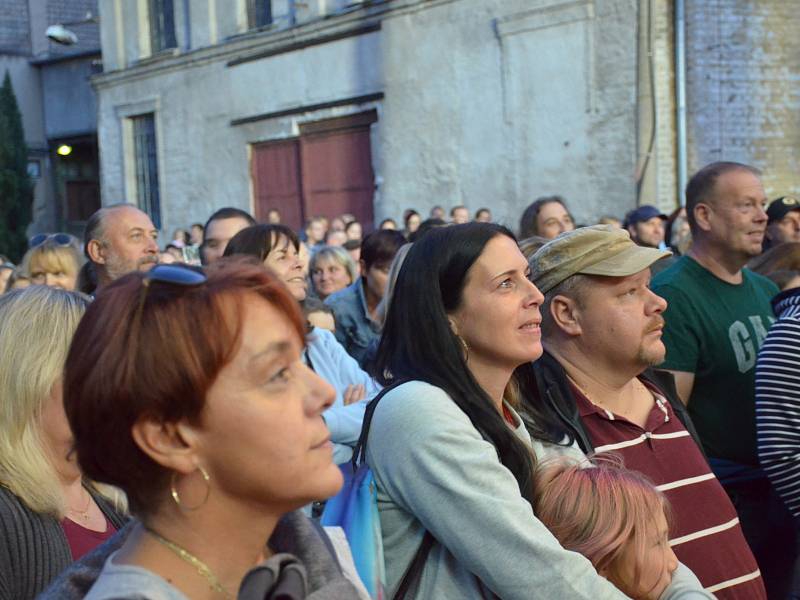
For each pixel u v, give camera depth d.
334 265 5.76
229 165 16.53
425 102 13.05
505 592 1.66
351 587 1.23
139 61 18.08
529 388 2.25
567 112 11.35
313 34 14.58
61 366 1.78
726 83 10.70
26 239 21.31
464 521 1.68
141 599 1.08
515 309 1.94
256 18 16.06
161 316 1.10
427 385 1.84
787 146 10.99
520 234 5.51
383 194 13.83
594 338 2.34
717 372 3.20
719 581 2.22
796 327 2.77
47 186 23.56
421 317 1.91
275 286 1.17
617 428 2.31
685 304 3.22
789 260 3.93
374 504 1.78
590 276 2.35
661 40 10.61
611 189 11.01
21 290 1.87
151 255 4.11
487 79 12.23
